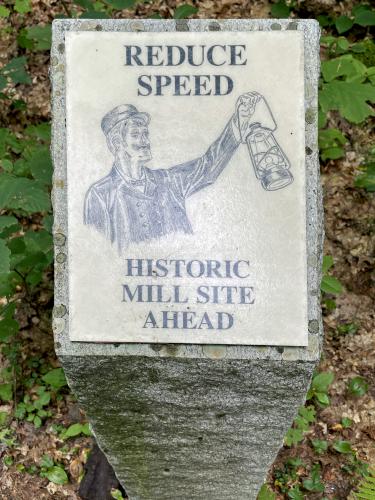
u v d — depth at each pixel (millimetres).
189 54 1922
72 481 2785
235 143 1931
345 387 3072
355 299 3301
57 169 1980
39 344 3152
